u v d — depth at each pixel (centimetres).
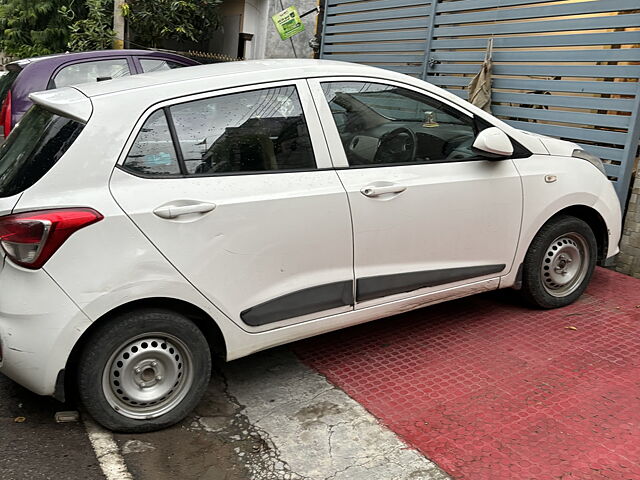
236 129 320
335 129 347
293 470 285
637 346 393
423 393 346
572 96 552
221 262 307
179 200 296
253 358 393
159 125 302
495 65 620
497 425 313
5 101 641
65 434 309
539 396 338
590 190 438
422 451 295
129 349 297
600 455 288
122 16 997
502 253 408
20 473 279
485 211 391
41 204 275
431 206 368
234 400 345
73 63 663
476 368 371
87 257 278
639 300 466
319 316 344
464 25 653
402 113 374
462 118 396
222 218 305
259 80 330
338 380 363
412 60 726
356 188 343
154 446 302
